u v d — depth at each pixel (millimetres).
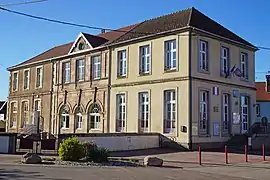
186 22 29031
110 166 17250
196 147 27297
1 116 57625
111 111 33094
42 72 41969
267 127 31656
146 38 30688
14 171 14492
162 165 18328
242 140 29734
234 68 31797
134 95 31266
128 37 32844
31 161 17766
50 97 40188
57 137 23016
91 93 35219
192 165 18734
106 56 34156
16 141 23641
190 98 27359
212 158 22172
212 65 29703
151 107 29828
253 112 33688
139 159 20531
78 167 16516
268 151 27391
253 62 34438
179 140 27531
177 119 27922
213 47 30031
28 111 43281
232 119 30984
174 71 28516
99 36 39031
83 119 35812
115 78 33125
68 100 37875
